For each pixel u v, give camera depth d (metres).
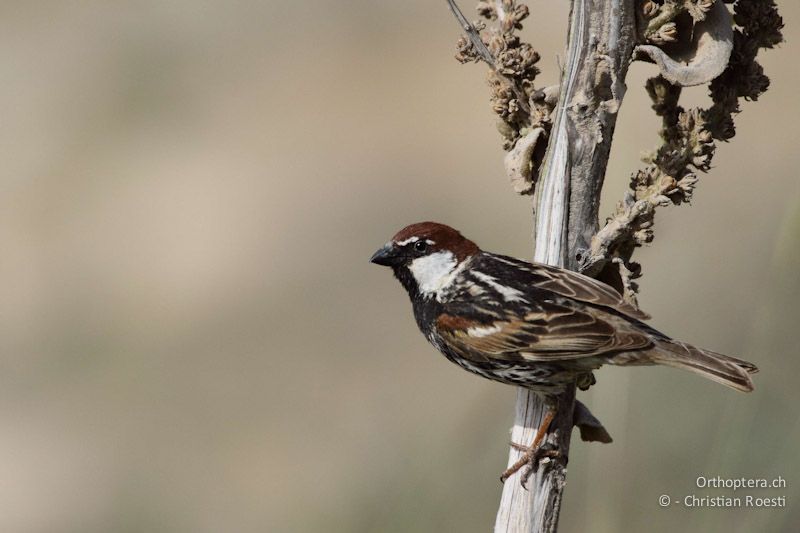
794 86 17.36
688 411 8.89
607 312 6.71
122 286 17.47
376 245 17.44
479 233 16.39
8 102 21.61
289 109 20.67
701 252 10.93
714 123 6.27
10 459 14.46
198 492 13.38
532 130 6.54
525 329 6.58
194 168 19.64
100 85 21.89
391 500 9.21
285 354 15.59
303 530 10.23
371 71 21.42
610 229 6.29
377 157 19.03
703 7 5.96
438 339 7.08
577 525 9.18
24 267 17.92
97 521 13.35
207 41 22.75
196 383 15.22
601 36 6.11
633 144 11.85
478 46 6.61
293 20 23.14
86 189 19.61
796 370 7.61
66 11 23.41
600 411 7.29
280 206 18.52
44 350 16.27
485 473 8.83
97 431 14.60
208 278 17.38
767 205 12.77
